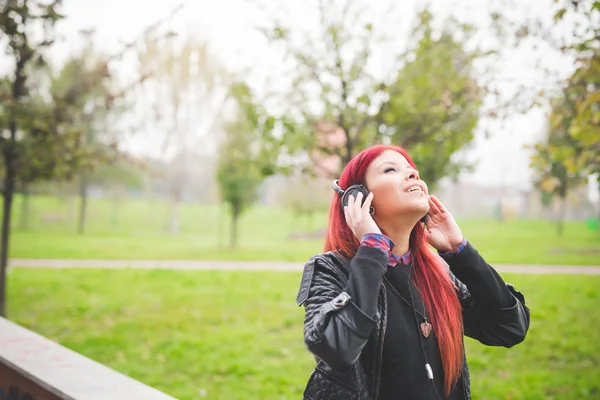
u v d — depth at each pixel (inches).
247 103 223.5
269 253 786.8
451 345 57.3
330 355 49.8
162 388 202.1
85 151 289.9
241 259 695.1
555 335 282.2
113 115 620.1
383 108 212.1
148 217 1760.6
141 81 287.0
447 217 62.5
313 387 56.1
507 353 248.8
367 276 51.7
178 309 353.1
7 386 102.7
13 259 657.6
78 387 83.9
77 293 411.8
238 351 254.2
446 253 61.5
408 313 57.1
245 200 885.8
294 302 377.4
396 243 59.7
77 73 282.0
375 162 60.6
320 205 1007.0
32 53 271.0
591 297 393.1
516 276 509.0
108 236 1158.3
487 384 207.8
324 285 56.1
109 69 273.9
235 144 555.8
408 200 57.6
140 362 235.8
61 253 737.0
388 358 55.4
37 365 94.1
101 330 295.9
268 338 279.7
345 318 50.0
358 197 57.6
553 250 799.7
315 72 215.3
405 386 55.0
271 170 229.1
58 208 1727.4
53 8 263.3
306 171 229.9
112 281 477.7
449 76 197.0
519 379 213.5
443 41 203.0
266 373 220.5
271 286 450.9
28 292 413.7
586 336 280.5
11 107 261.6
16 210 1627.7
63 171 288.0
